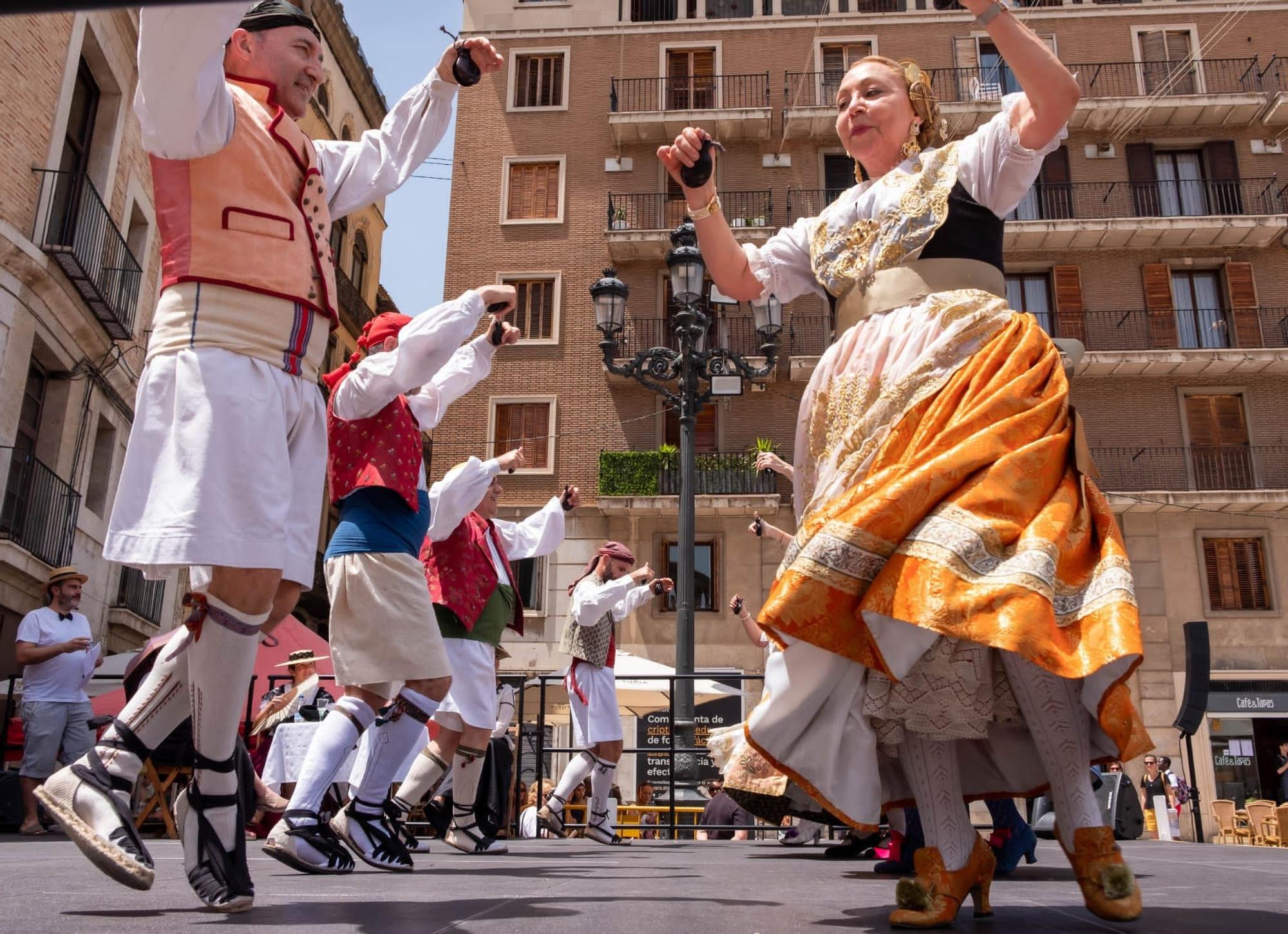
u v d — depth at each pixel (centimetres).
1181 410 2303
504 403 2367
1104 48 2508
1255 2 2503
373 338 380
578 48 2583
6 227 1206
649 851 559
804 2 2648
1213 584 2177
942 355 216
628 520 2256
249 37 234
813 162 2480
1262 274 2370
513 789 857
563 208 2470
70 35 1326
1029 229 2330
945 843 191
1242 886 287
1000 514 190
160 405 206
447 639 463
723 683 1614
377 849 350
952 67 2498
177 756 736
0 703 1136
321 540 2447
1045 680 192
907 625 186
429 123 264
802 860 470
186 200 212
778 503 2205
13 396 1246
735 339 2338
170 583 1839
